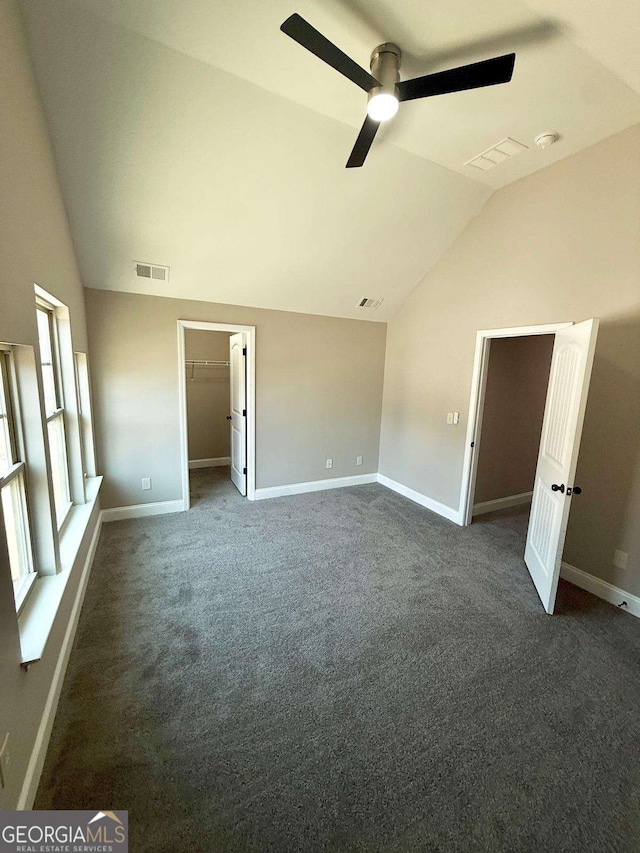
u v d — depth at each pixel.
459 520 3.79
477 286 3.45
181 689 1.75
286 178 2.59
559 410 2.58
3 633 1.11
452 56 1.78
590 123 2.26
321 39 1.33
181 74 1.89
